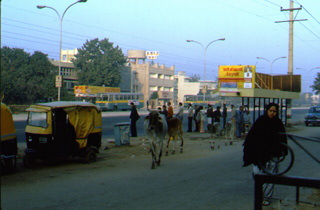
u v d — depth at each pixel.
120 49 76.19
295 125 33.81
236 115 20.50
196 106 24.25
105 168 10.63
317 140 4.21
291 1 28.95
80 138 11.19
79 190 7.79
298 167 10.48
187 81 131.38
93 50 74.50
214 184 8.45
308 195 7.24
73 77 75.38
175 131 13.88
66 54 99.06
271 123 6.12
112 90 64.50
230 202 6.85
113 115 45.19
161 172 10.02
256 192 4.00
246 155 6.24
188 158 12.84
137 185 8.31
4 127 9.45
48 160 12.13
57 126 11.14
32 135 10.79
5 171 9.69
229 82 21.94
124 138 15.83
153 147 10.74
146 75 93.56
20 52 60.50
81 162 11.75
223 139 19.55
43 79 60.72
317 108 33.50
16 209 6.32
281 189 7.94
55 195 7.34
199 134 22.30
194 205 6.62
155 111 10.78
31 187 8.07
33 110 10.89
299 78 28.61
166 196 7.29
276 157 6.14
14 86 53.91
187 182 8.67
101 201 6.88
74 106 11.05
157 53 106.38
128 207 6.47
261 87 25.06
